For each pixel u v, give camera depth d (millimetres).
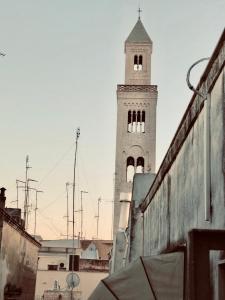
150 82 72688
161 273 6832
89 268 59875
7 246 23859
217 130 7148
